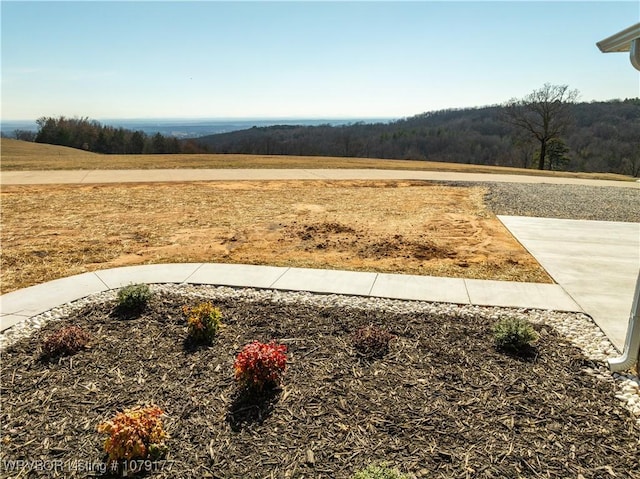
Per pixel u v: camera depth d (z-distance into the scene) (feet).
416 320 13.35
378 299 15.23
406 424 8.63
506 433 8.36
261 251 21.45
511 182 49.34
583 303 14.90
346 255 20.71
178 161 73.41
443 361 10.93
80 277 17.57
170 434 8.37
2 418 8.86
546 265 18.97
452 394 9.58
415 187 44.55
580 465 7.57
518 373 10.41
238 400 9.41
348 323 13.08
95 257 20.62
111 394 9.66
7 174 52.75
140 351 11.50
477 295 15.57
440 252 21.21
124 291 14.17
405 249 21.68
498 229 25.75
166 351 11.50
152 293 15.26
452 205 33.71
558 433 8.36
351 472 7.45
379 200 36.22
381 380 10.12
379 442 8.15
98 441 8.21
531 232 24.93
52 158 82.99
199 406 9.23
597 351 11.58
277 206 33.22
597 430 8.45
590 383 10.04
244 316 13.60
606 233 24.63
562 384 9.97
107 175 52.44
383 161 86.94
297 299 15.20
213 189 42.09
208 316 12.12
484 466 7.55
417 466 7.56
